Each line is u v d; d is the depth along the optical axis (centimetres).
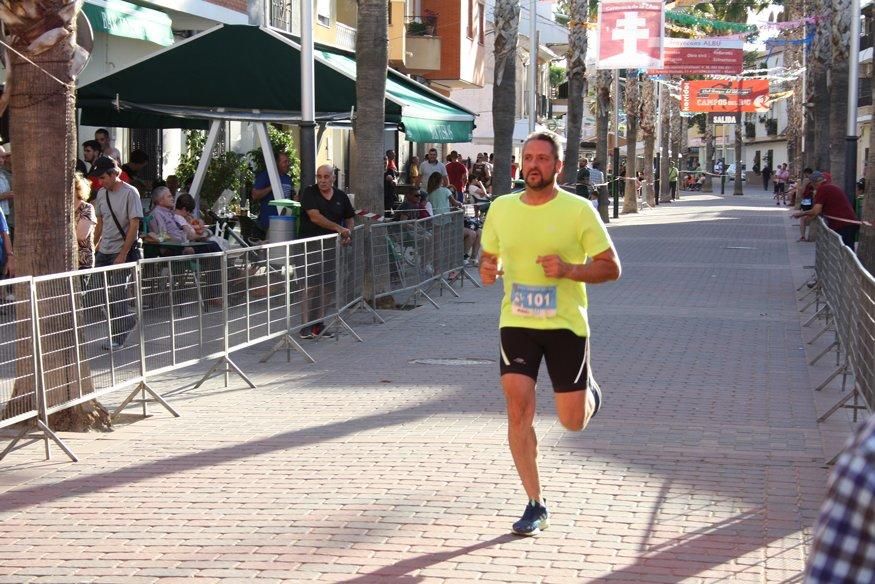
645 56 2798
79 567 552
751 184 10219
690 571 540
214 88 1593
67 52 823
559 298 579
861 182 3259
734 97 5756
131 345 886
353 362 1154
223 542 586
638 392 979
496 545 577
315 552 569
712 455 760
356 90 1595
